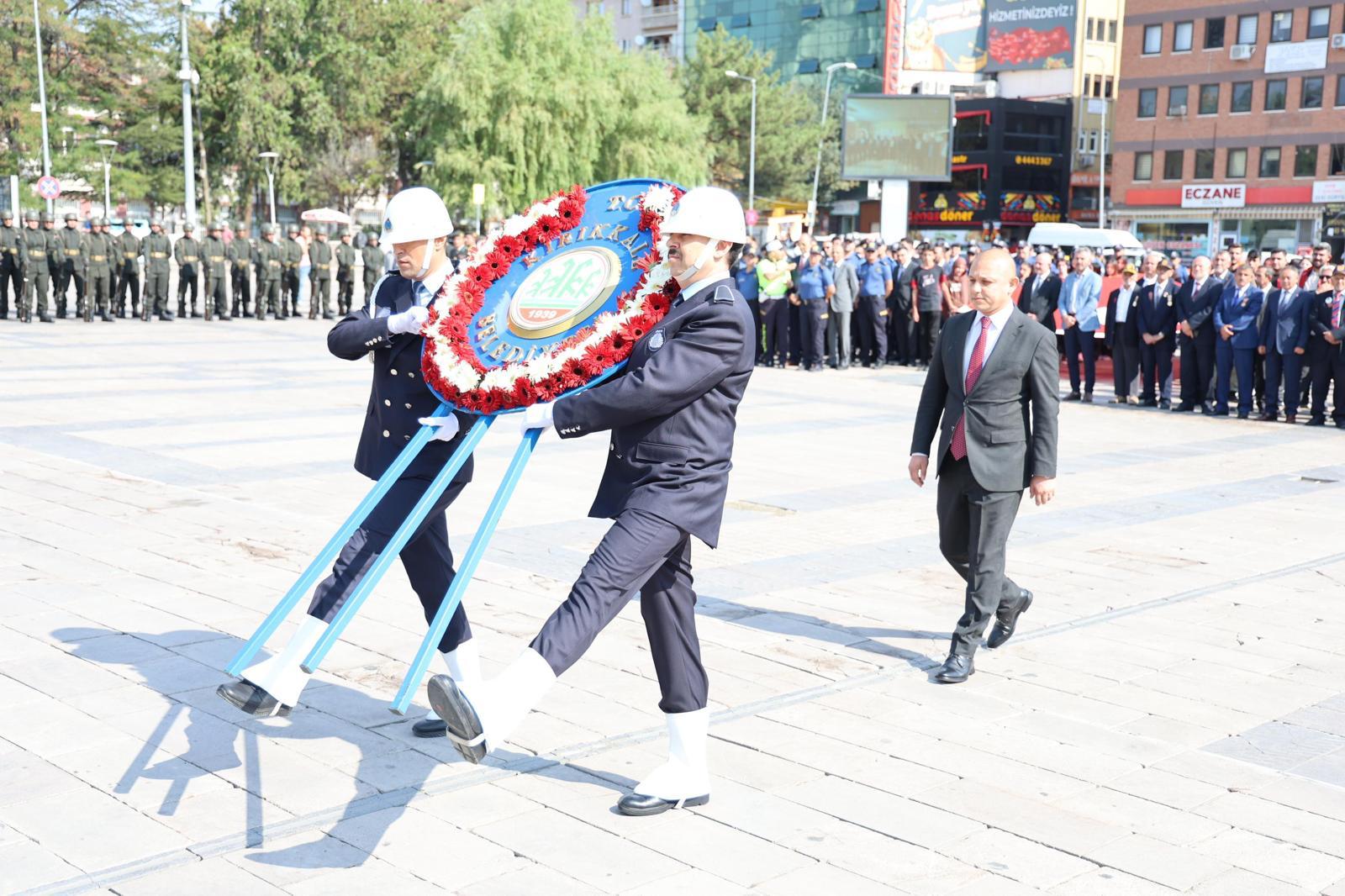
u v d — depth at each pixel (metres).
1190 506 9.71
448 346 4.06
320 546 7.45
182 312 25.72
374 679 5.27
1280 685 5.48
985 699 5.22
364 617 6.14
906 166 32.62
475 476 10.10
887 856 3.77
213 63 61.56
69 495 8.77
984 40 74.69
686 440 3.84
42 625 5.82
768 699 5.15
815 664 5.63
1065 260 22.02
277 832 3.84
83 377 15.77
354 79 61.94
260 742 4.55
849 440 12.76
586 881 3.57
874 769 4.45
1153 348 16.69
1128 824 4.04
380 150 66.88
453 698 3.28
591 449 11.52
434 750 4.54
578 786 4.25
